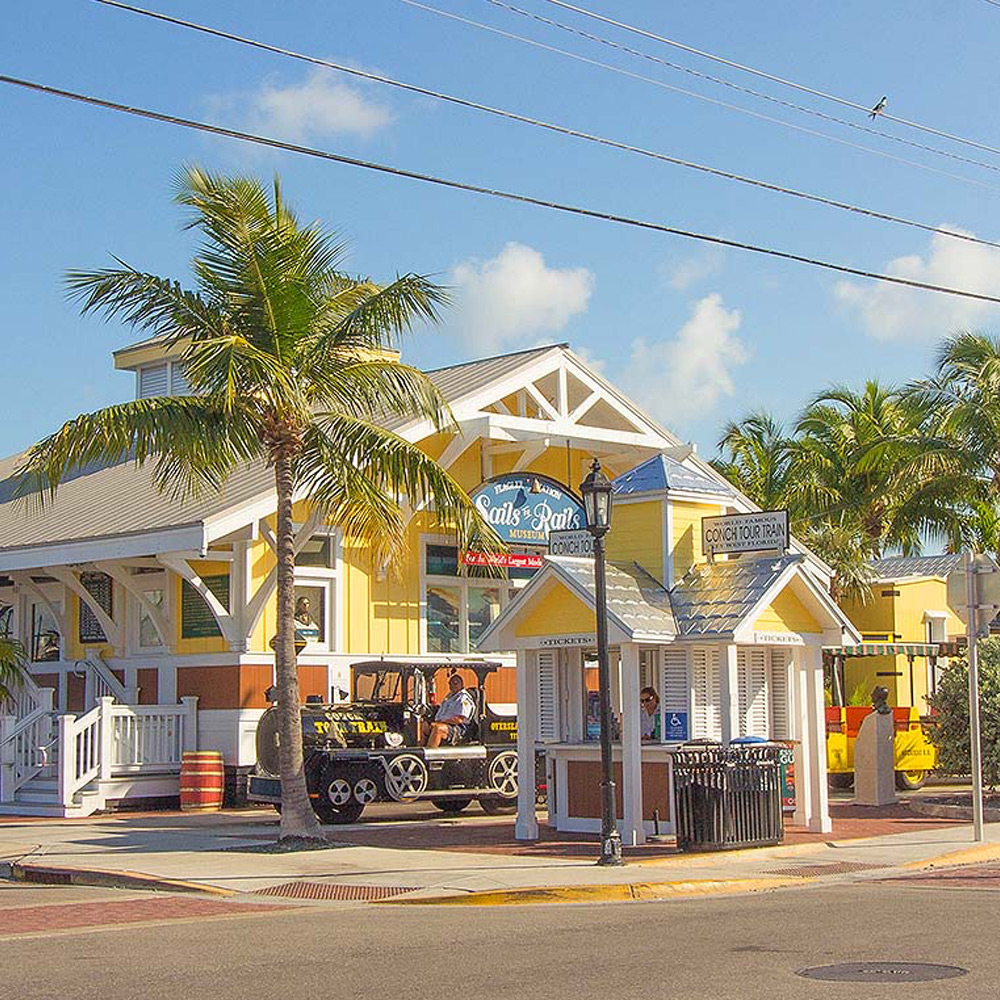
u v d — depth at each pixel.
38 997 9.23
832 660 34.12
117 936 12.18
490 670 24.23
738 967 9.76
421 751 22.59
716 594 18.67
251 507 24.16
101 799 24.36
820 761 19.48
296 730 18.73
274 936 11.95
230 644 25.44
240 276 18.03
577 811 19.55
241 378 17.73
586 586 18.22
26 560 26.84
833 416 41.56
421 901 14.33
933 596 39.16
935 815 21.83
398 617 27.64
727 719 18.06
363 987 9.38
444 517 19.14
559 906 13.88
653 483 19.25
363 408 20.27
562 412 28.88
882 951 10.33
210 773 24.78
